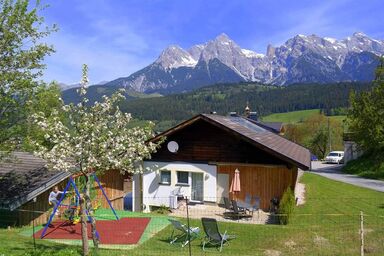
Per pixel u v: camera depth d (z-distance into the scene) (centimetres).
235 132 2350
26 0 1758
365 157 4647
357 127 4500
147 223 2011
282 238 1673
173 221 1673
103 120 1230
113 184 2553
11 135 1759
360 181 3659
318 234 1705
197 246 1603
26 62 1794
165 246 1600
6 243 1459
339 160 6216
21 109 1778
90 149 1202
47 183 1928
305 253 1461
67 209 2008
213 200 2509
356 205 2384
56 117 1210
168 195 2589
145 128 1300
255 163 2430
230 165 2489
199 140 2552
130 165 1309
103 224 1983
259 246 1577
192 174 2570
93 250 1380
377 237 1627
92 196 2108
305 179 3784
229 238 1634
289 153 2417
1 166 2141
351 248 1495
